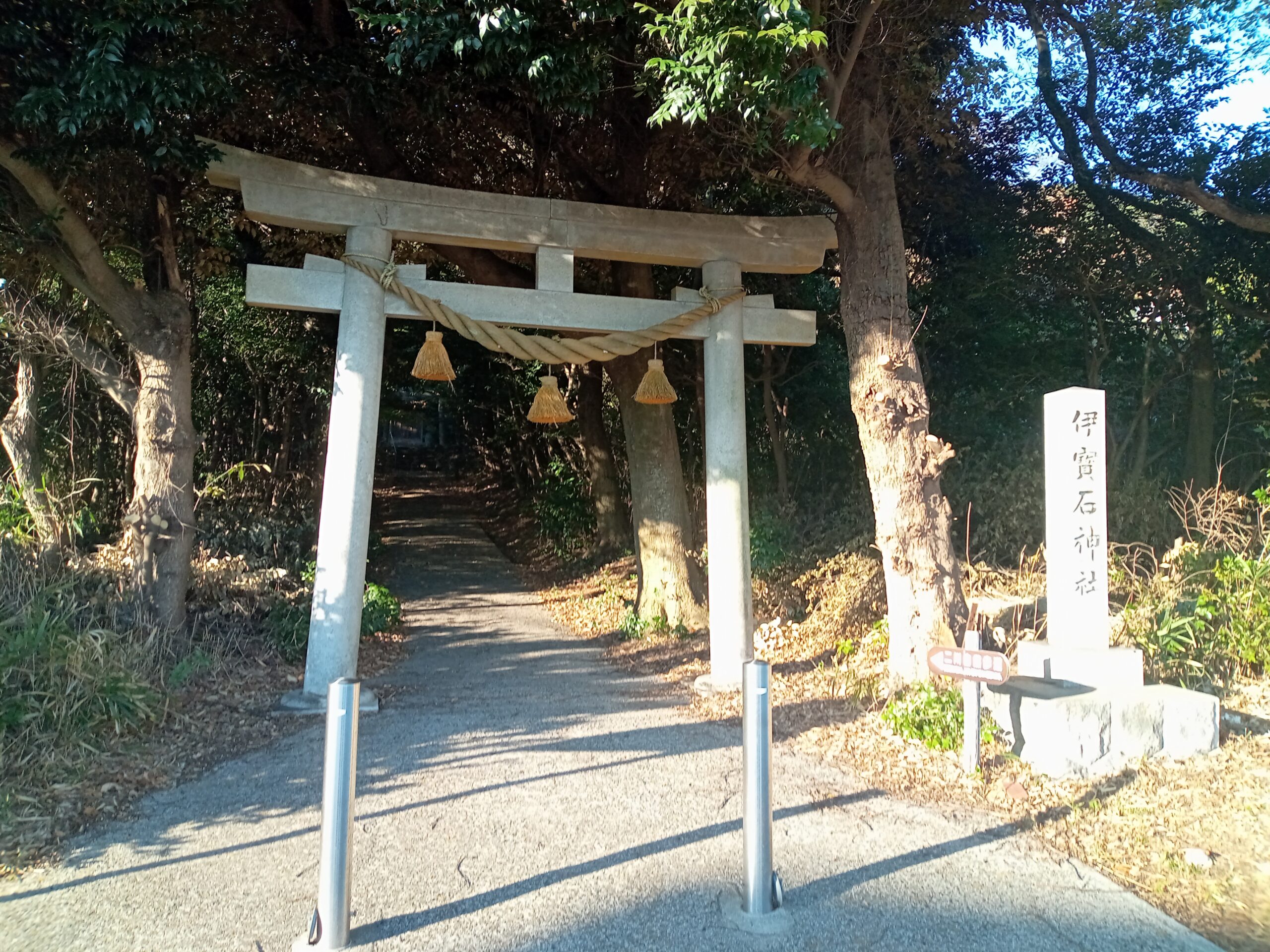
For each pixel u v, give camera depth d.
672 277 11.95
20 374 8.61
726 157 8.73
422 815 4.30
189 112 6.29
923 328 11.00
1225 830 4.00
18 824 4.06
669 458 10.05
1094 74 9.98
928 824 4.16
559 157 9.66
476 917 3.27
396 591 12.95
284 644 7.70
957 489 9.80
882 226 6.80
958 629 6.52
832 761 5.15
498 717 6.26
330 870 3.03
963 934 3.16
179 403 7.27
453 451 34.69
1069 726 4.77
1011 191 11.22
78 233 6.55
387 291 6.64
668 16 5.74
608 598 11.79
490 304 6.84
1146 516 9.04
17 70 5.66
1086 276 10.70
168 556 7.14
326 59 7.75
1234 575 6.60
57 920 3.26
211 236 9.68
